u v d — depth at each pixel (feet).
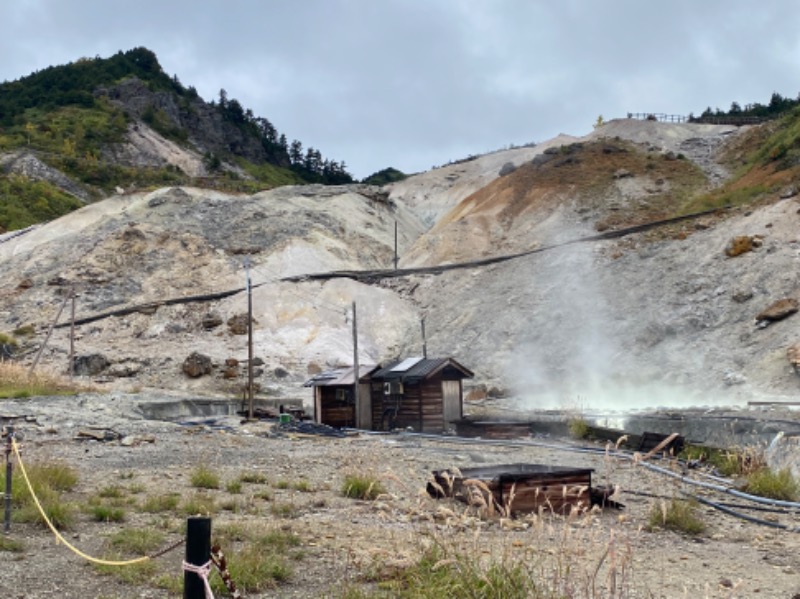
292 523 38.65
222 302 231.91
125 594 25.55
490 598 23.17
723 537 40.55
